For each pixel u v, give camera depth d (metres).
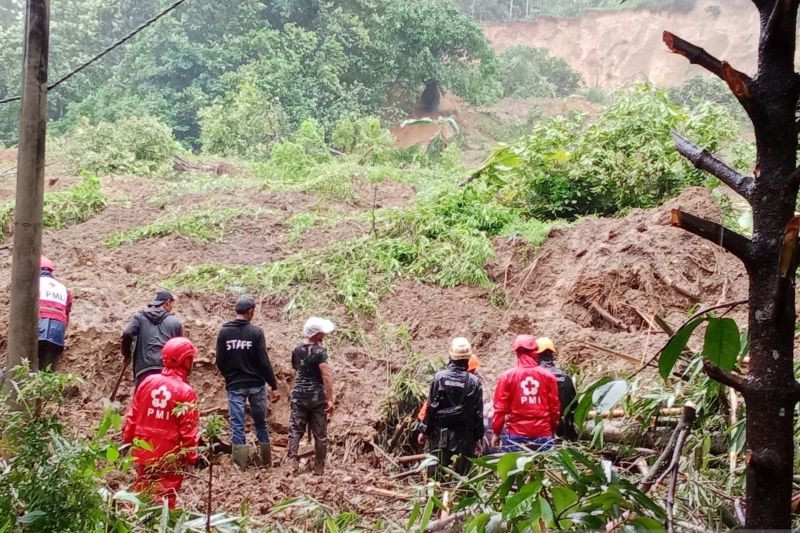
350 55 39.91
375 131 27.41
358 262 11.25
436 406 6.56
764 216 1.77
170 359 5.56
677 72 55.09
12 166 20.41
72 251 11.87
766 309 1.75
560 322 9.49
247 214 13.73
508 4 68.38
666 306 9.75
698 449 4.44
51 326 7.54
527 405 6.21
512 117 47.53
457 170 20.70
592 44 59.88
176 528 4.12
